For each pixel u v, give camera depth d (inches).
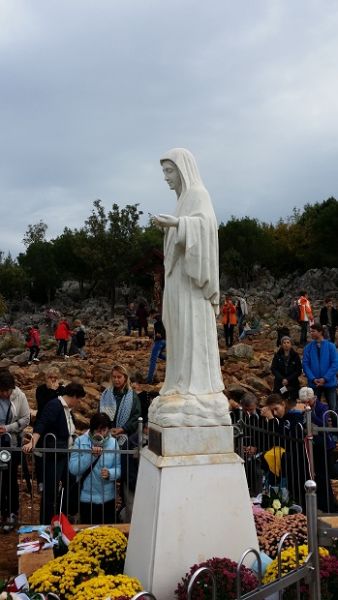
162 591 158.2
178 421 172.6
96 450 249.8
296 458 262.7
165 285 191.0
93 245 1977.1
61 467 267.1
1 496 282.8
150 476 174.7
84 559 181.2
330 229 2303.2
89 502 253.1
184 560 162.4
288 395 396.8
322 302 1690.5
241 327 1008.2
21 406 292.5
